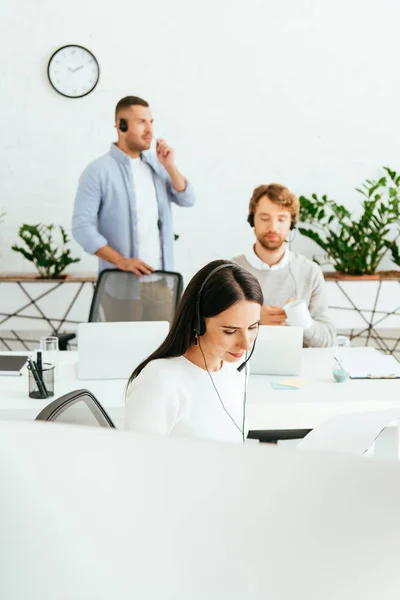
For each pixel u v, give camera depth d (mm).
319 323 3059
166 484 303
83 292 4238
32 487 314
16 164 4434
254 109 4496
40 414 1183
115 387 2498
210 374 1549
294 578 301
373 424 1056
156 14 4352
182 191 4078
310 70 4488
